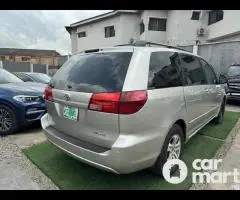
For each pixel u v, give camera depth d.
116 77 2.42
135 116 2.29
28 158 3.53
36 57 42.97
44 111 4.84
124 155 2.27
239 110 7.72
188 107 3.22
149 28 19.38
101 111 2.34
